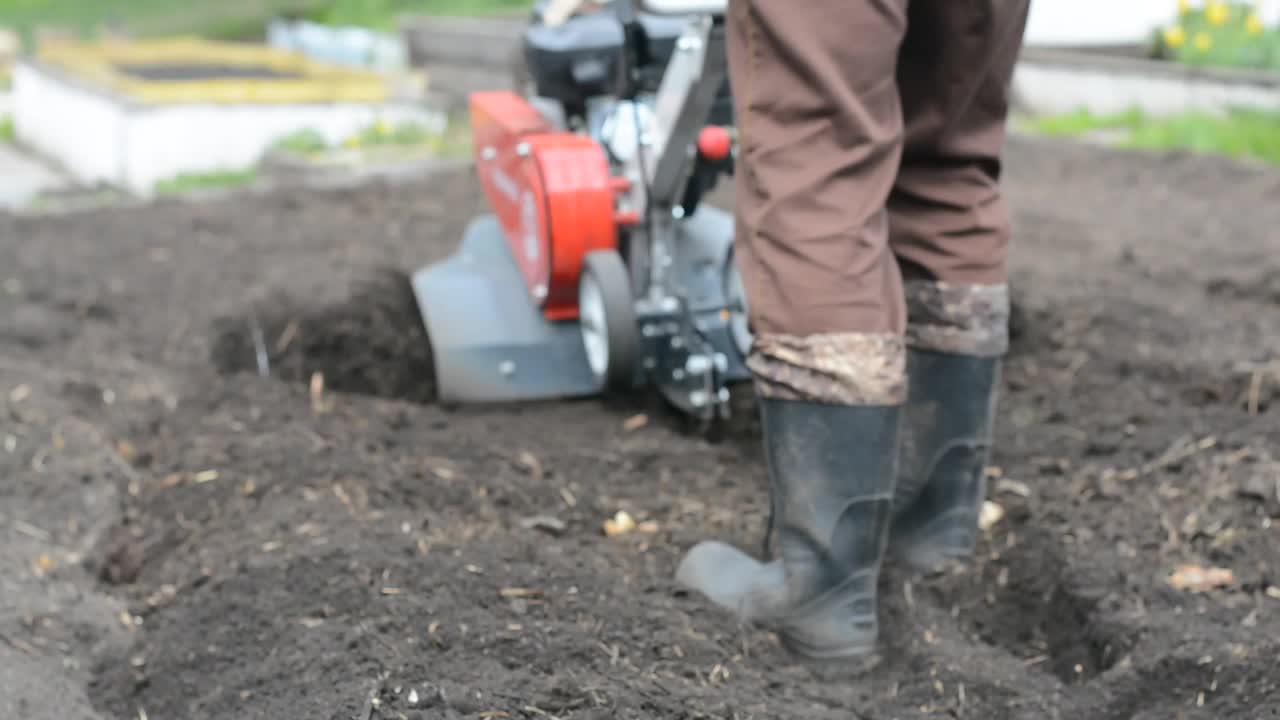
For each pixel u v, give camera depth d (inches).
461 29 428.8
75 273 204.8
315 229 233.8
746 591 100.9
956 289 104.8
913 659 98.0
